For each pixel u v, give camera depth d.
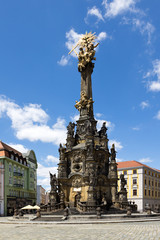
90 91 57.47
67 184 50.34
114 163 51.88
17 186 84.75
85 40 59.53
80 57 58.44
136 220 36.84
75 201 48.91
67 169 51.66
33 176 102.19
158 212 54.62
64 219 38.41
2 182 75.75
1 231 27.50
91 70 58.72
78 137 54.25
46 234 23.97
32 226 32.97
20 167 90.00
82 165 49.94
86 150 49.91
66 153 52.47
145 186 98.56
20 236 22.84
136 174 98.75
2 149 79.06
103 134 54.09
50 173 51.47
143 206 95.06
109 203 49.53
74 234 23.39
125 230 25.39
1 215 73.38
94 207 43.97
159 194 109.50
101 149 51.34
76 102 57.28
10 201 78.56
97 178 49.56
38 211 42.16
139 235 21.41
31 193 99.31
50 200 49.69
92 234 23.02
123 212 46.94
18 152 95.50
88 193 45.75
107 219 38.06
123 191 50.72
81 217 38.66
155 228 26.20
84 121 54.47
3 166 76.94
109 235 22.05
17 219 44.44
